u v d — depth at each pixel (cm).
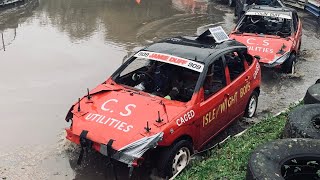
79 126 548
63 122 738
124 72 677
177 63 634
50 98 853
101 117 555
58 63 1089
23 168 580
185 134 561
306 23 1777
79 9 1864
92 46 1261
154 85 658
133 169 532
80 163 571
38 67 1052
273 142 448
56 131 700
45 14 1744
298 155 433
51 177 559
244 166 539
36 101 835
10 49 1207
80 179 555
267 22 1162
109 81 662
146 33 1444
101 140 516
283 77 1058
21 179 553
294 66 1097
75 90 905
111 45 1277
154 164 546
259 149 435
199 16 1808
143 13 1814
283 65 1062
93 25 1550
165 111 561
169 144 527
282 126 688
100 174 566
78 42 1305
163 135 516
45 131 700
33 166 586
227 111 680
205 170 543
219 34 737
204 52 658
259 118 797
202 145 624
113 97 605
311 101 670
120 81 671
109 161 519
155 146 507
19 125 721
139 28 1519
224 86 673
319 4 1842
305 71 1116
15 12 1777
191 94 609
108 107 578
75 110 580
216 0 2248
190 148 575
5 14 1728
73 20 1634
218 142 689
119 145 503
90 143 527
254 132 687
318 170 438
